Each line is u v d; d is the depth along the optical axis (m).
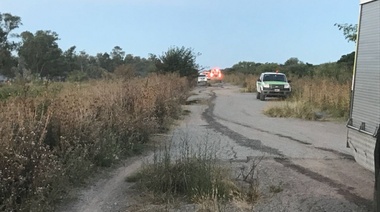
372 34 6.23
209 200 6.14
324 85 23.36
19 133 6.41
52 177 6.10
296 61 75.69
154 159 7.39
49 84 13.12
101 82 14.05
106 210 6.02
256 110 21.44
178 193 6.61
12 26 86.94
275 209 6.02
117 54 83.12
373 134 6.00
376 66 6.03
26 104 7.91
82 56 90.62
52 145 7.47
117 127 9.69
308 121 16.98
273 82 28.91
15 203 5.46
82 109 8.86
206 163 7.07
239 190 6.67
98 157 8.19
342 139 12.27
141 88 14.16
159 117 13.66
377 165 5.26
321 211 5.96
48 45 87.88
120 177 7.66
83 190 6.87
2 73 77.69
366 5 6.48
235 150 10.19
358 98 6.66
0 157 5.64
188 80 40.75
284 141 11.79
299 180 7.52
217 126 14.95
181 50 42.28
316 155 9.76
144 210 5.99
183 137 11.91
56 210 5.97
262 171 8.09
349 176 7.85
